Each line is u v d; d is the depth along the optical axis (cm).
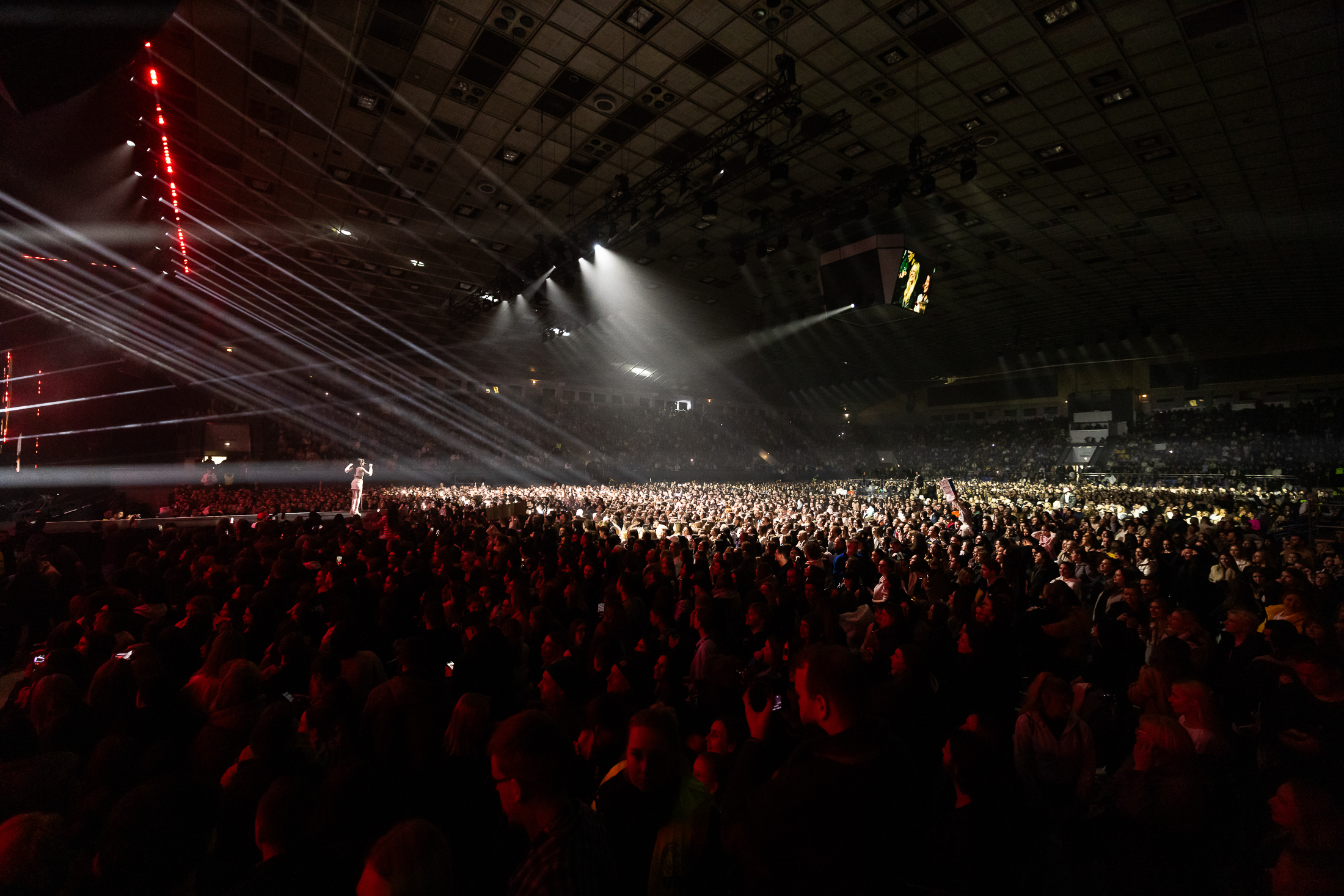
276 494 2281
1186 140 1236
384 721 318
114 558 1166
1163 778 267
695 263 1989
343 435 3194
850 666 201
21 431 1905
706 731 348
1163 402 3962
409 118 1169
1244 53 980
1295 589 519
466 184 1422
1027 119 1179
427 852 165
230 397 2770
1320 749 321
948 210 1586
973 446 4562
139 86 1057
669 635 525
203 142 1230
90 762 260
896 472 4397
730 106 1142
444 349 3173
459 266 1942
